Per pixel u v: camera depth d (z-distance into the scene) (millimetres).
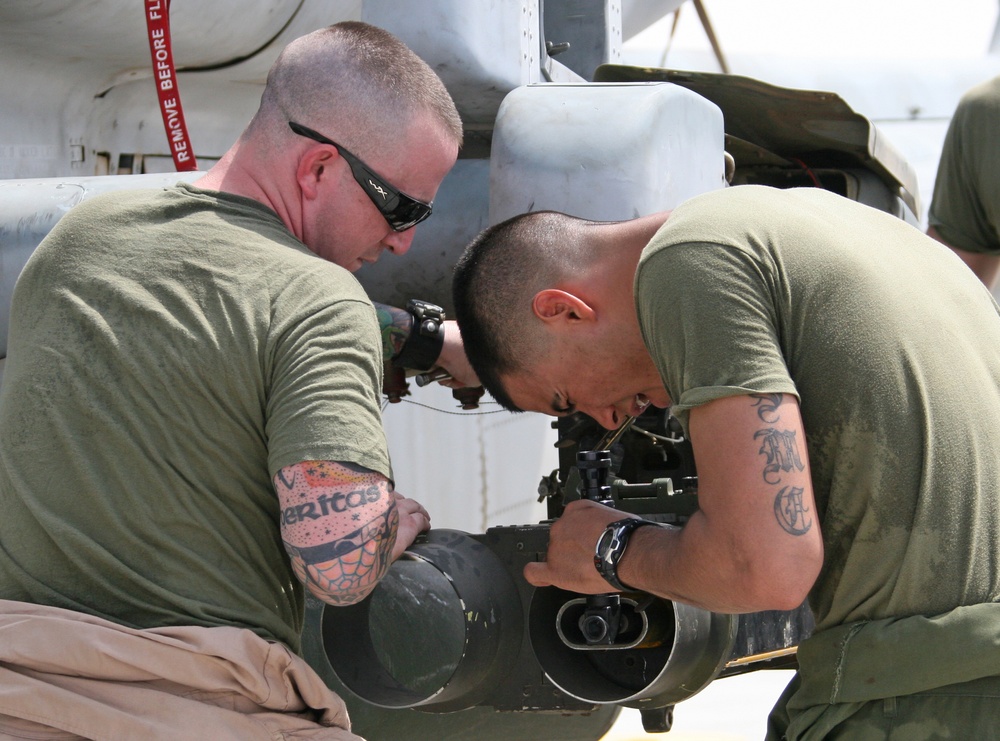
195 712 3229
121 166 8680
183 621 3318
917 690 3168
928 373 3234
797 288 3232
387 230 3893
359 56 3721
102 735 3174
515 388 3914
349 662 4242
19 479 3420
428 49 5062
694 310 3166
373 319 3545
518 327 3738
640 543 3586
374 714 5598
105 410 3381
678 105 4758
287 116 3719
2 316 5043
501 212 4547
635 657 4105
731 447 3086
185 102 9094
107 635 3207
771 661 5434
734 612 3281
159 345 3387
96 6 7164
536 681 4457
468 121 5555
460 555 4355
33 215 5020
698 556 3221
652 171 4496
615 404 3855
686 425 3230
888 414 3174
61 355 3438
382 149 3713
